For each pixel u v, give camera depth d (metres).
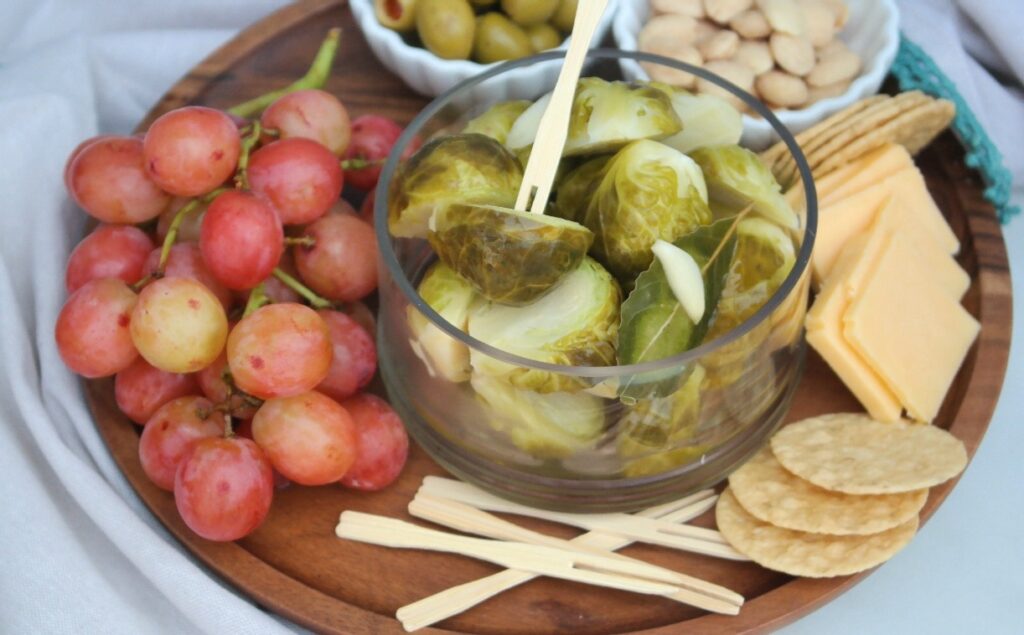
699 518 0.52
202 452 0.49
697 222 0.48
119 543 0.50
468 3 0.59
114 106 0.64
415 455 0.53
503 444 0.50
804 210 0.51
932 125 0.57
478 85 0.54
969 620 0.52
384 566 0.50
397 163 0.51
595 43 0.60
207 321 0.49
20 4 0.66
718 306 0.49
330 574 0.50
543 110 0.51
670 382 0.47
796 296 0.49
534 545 0.51
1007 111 0.62
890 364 0.52
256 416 0.50
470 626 0.49
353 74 0.62
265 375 0.48
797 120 0.58
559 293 0.47
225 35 0.65
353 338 0.52
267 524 0.51
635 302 0.47
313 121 0.54
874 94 0.59
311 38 0.63
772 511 0.50
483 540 0.51
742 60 0.59
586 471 0.50
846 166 0.57
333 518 0.52
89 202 0.52
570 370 0.46
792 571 0.49
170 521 0.51
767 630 0.49
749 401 0.50
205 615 0.49
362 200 0.59
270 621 0.49
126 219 0.53
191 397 0.51
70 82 0.61
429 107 0.52
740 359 0.48
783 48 0.59
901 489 0.49
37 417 0.52
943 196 0.59
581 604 0.50
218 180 0.51
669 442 0.49
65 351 0.50
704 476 0.51
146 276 0.52
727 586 0.50
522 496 0.51
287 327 0.49
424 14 0.58
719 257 0.48
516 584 0.50
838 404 0.54
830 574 0.49
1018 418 0.56
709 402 0.49
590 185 0.50
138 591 0.52
